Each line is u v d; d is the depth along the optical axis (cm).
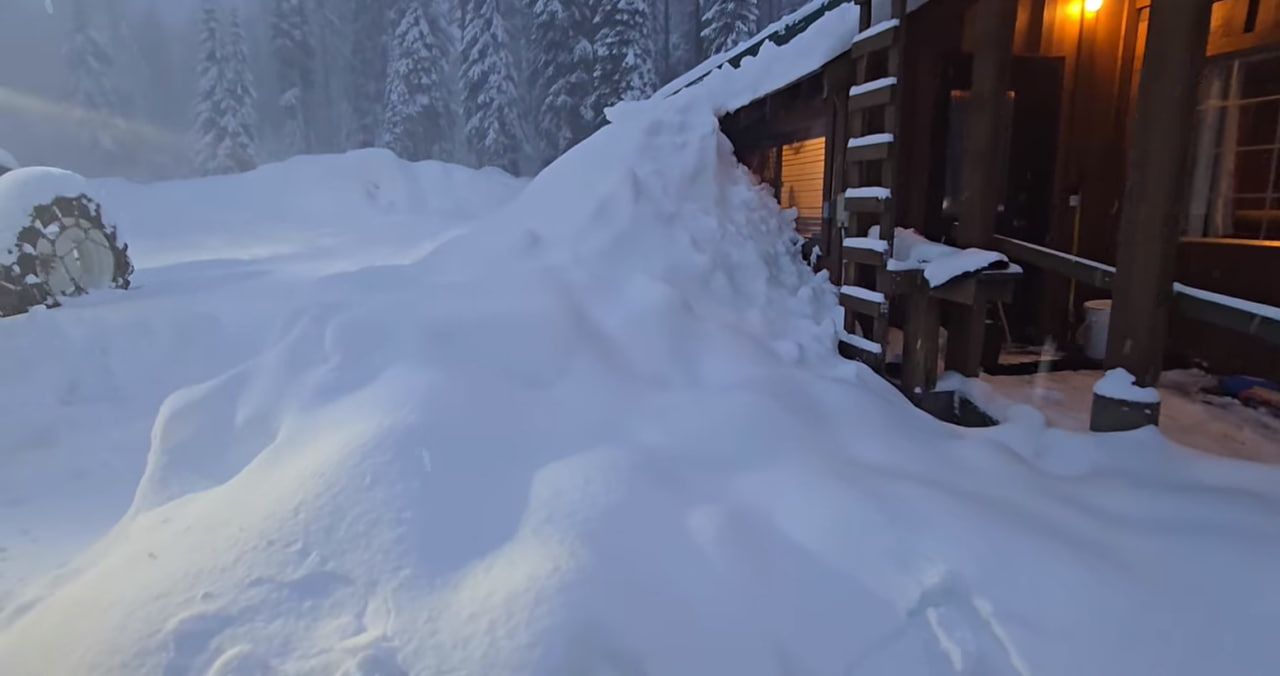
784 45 597
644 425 302
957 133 543
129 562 243
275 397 332
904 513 238
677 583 215
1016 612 203
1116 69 538
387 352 343
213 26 2800
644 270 443
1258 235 457
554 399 314
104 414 496
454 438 274
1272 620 192
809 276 532
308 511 244
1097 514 247
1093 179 553
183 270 848
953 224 550
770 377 347
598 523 232
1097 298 562
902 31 400
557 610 197
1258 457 339
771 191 628
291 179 1698
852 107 442
